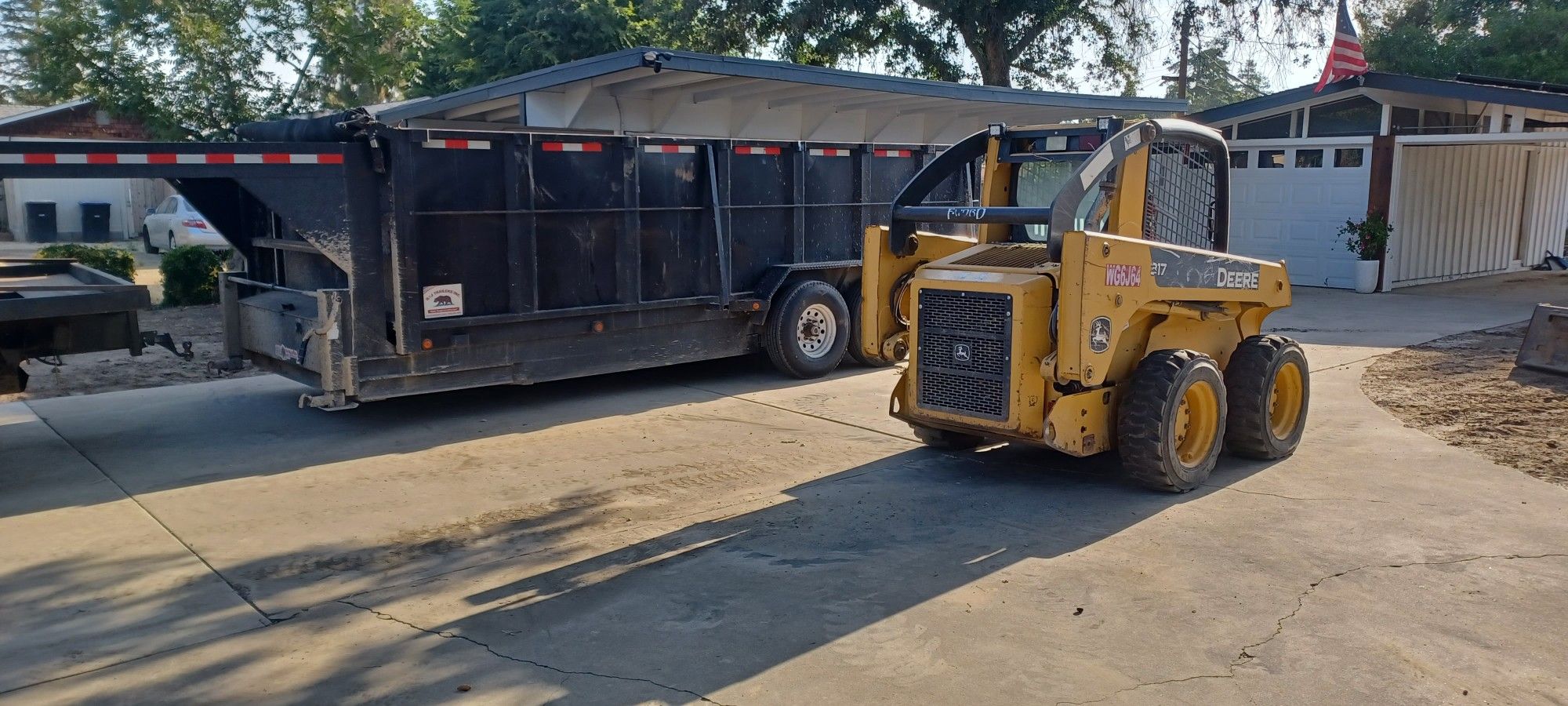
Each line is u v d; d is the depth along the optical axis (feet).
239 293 30.58
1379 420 26.81
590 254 29.66
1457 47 91.97
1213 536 18.35
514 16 76.48
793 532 19.01
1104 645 14.08
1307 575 16.43
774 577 16.76
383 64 60.64
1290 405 23.75
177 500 21.34
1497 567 16.63
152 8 53.83
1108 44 82.33
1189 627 14.60
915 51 79.46
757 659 13.85
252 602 16.15
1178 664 13.47
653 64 32.37
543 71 36.91
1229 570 16.69
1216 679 13.08
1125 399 20.57
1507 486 20.95
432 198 26.25
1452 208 60.13
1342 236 56.13
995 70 78.13
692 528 19.36
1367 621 14.69
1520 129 50.90
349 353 25.61
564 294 29.22
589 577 17.01
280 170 23.90
